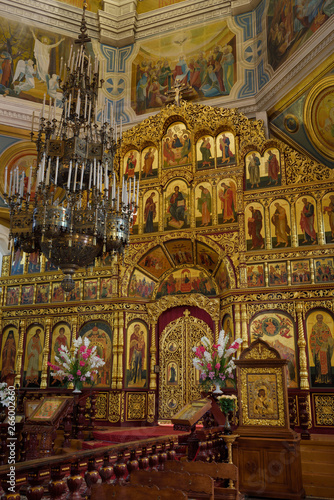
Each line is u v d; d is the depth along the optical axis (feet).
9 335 51.31
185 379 45.27
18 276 52.47
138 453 20.88
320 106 40.47
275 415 26.32
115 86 52.24
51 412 25.03
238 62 48.73
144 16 51.96
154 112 50.98
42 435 24.03
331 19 36.47
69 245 24.77
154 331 47.09
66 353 36.81
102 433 36.45
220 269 45.55
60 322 49.26
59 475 15.56
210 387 32.37
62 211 24.67
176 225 46.88
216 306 45.03
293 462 25.07
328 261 40.22
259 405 26.84
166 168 48.75
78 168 26.99
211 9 50.01
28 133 47.96
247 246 43.70
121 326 45.93
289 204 43.24
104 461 17.93
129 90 52.06
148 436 35.12
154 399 45.34
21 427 24.41
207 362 32.89
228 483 18.44
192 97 50.52
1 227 51.11
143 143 50.16
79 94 27.25
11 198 26.71
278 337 40.16
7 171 49.14
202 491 15.05
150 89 51.72
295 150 45.68
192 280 47.70
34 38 48.37
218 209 45.75
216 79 49.62
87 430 35.50
